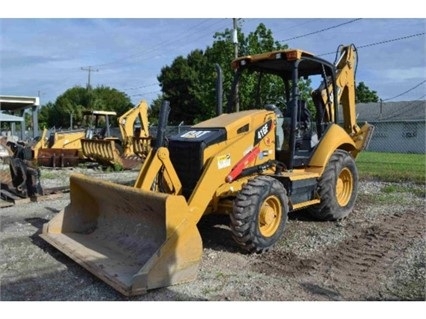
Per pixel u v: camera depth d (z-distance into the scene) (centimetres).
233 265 467
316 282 425
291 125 573
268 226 507
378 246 532
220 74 614
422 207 742
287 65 627
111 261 439
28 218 696
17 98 2578
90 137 1727
